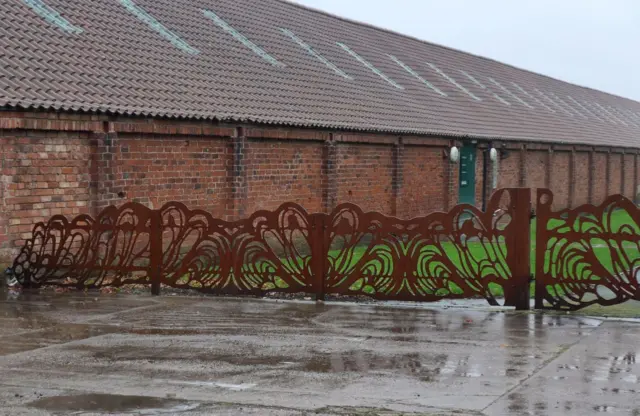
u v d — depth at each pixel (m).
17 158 12.71
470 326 10.07
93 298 12.33
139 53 17.56
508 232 11.27
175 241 12.73
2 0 15.66
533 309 11.26
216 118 16.42
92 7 18.31
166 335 9.46
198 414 6.32
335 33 30.33
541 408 6.48
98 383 7.25
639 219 10.60
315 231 12.09
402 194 24.38
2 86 12.64
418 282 11.65
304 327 10.02
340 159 21.30
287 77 22.11
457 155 27.05
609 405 6.56
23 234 12.95
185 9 22.23
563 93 52.34
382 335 9.49
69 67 14.82
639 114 64.25
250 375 7.54
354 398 6.77
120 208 12.95
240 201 17.44
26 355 8.38
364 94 25.02
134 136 14.95
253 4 26.67
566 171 38.22
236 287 12.48
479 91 37.22
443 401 6.68
